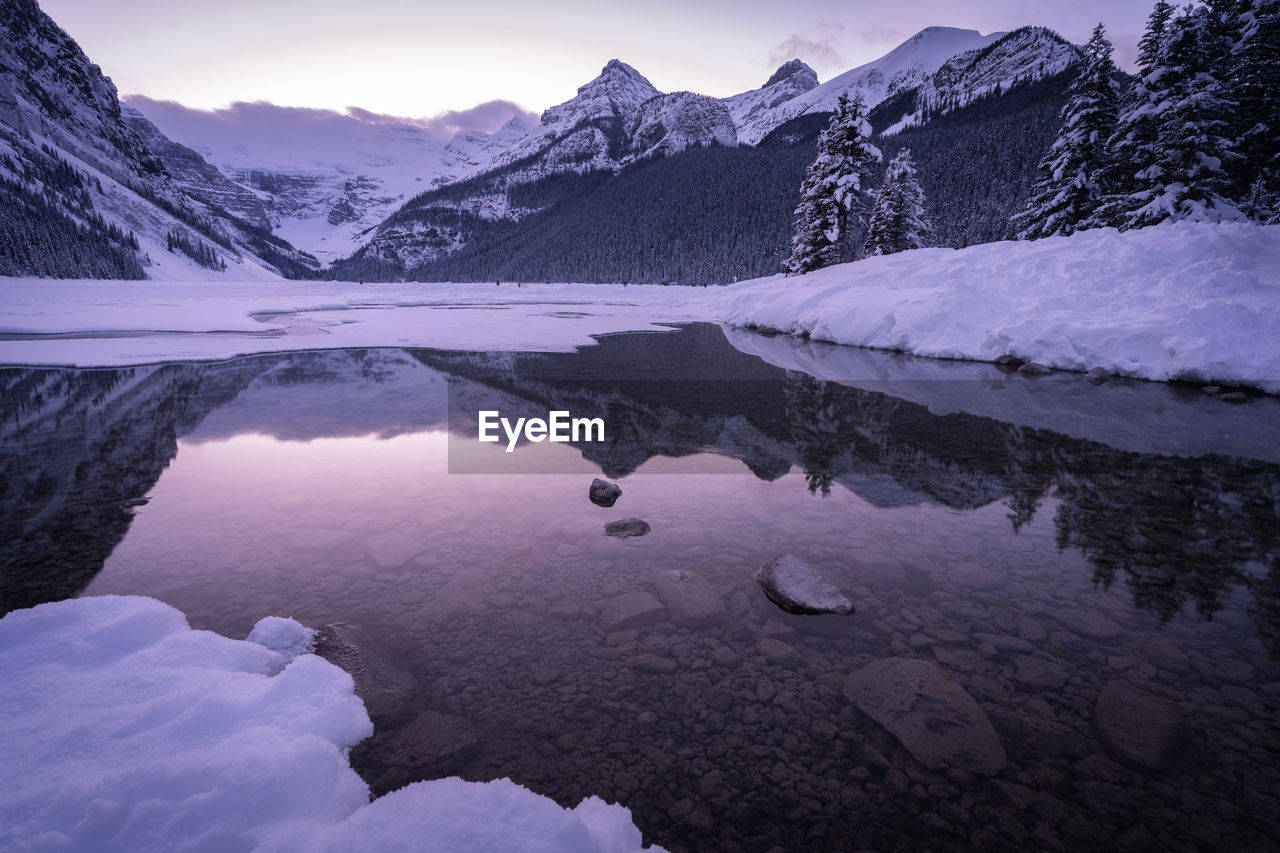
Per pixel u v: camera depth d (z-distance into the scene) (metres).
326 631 2.77
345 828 1.61
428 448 6.51
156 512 4.48
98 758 1.85
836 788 1.93
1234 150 18.59
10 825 1.52
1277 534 4.07
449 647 2.74
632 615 2.99
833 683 2.48
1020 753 2.07
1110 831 1.75
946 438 6.85
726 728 2.21
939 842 1.72
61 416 7.94
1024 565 3.62
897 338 15.07
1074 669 2.56
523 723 2.24
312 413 8.23
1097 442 6.59
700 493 5.05
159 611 2.79
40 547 3.81
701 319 29.55
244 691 2.24
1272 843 1.70
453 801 1.73
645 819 1.80
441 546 3.91
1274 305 9.83
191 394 9.59
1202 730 2.17
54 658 2.38
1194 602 3.15
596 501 4.79
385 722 2.23
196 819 1.59
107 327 20.30
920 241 34.06
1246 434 6.80
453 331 21.14
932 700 2.31
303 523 4.29
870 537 4.08
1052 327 11.80
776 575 3.28
